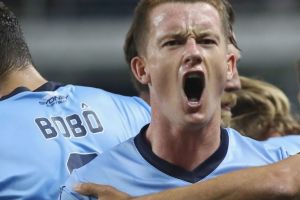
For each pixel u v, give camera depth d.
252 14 26.94
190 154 6.41
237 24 26.67
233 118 10.48
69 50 26.25
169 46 6.13
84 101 8.23
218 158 6.50
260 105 10.52
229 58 6.77
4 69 8.22
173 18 6.14
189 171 6.43
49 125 7.88
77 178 6.55
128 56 6.91
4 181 7.52
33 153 7.66
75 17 26.97
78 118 8.06
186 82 6.10
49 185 7.59
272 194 5.78
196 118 6.12
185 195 5.97
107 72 26.09
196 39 6.11
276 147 7.13
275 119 10.66
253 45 26.20
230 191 5.87
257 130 10.52
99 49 26.20
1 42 8.22
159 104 6.29
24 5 26.81
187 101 6.10
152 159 6.48
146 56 6.39
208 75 6.11
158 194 6.09
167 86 6.17
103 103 8.29
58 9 27.05
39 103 8.03
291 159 5.95
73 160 7.75
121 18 26.94
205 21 6.13
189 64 6.04
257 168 5.95
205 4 6.23
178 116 6.16
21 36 8.45
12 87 8.22
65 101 8.16
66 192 6.48
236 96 9.97
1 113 7.85
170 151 6.41
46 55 26.08
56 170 7.66
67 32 26.48
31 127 7.80
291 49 26.22
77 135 7.93
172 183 6.37
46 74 25.98
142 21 6.43
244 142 6.76
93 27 26.66
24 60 8.38
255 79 11.59
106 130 8.09
